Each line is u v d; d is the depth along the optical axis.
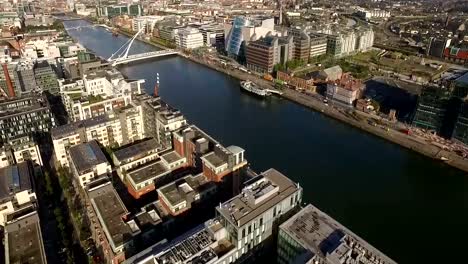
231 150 189.62
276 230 149.38
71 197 197.62
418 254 164.12
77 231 175.25
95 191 176.00
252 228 135.75
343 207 194.62
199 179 187.88
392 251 165.62
